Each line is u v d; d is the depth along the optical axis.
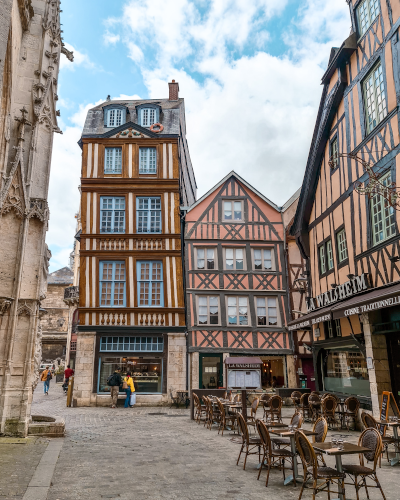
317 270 13.90
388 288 9.05
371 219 10.45
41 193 10.19
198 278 18.64
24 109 9.59
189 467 6.40
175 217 18.70
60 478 5.66
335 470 4.84
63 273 43.66
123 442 8.52
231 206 19.88
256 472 6.16
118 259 18.16
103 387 16.98
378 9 10.56
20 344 8.91
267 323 18.52
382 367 9.68
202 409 11.76
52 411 14.62
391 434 8.56
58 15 11.34
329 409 10.52
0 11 6.27
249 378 10.22
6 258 8.91
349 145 11.77
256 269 19.17
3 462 6.24
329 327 12.79
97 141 19.33
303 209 14.64
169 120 20.39
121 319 17.55
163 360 17.33
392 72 9.69
